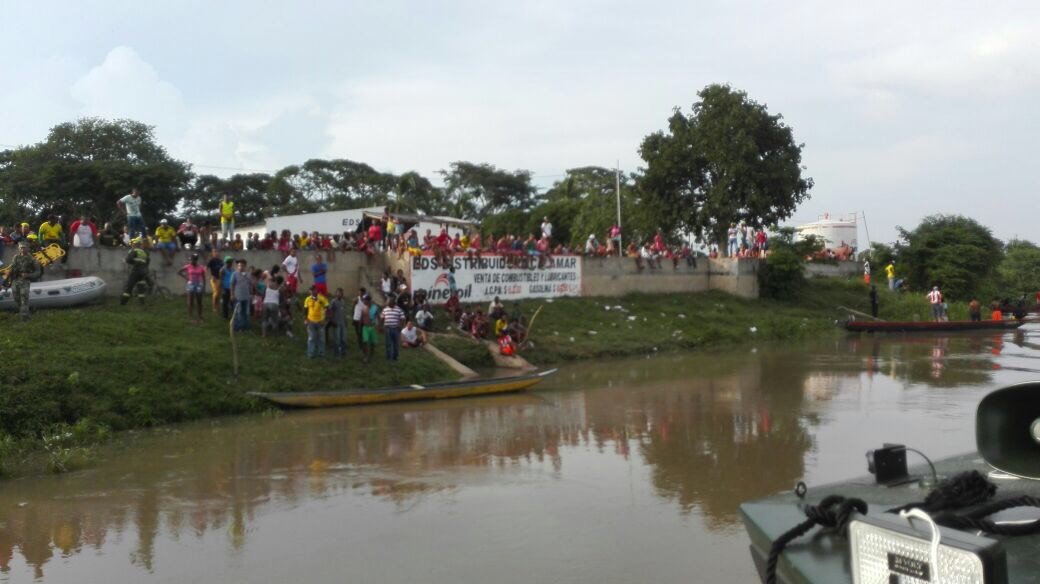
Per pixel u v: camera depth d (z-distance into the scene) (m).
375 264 30.03
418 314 26.47
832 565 3.21
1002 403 3.96
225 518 10.20
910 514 2.59
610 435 14.91
